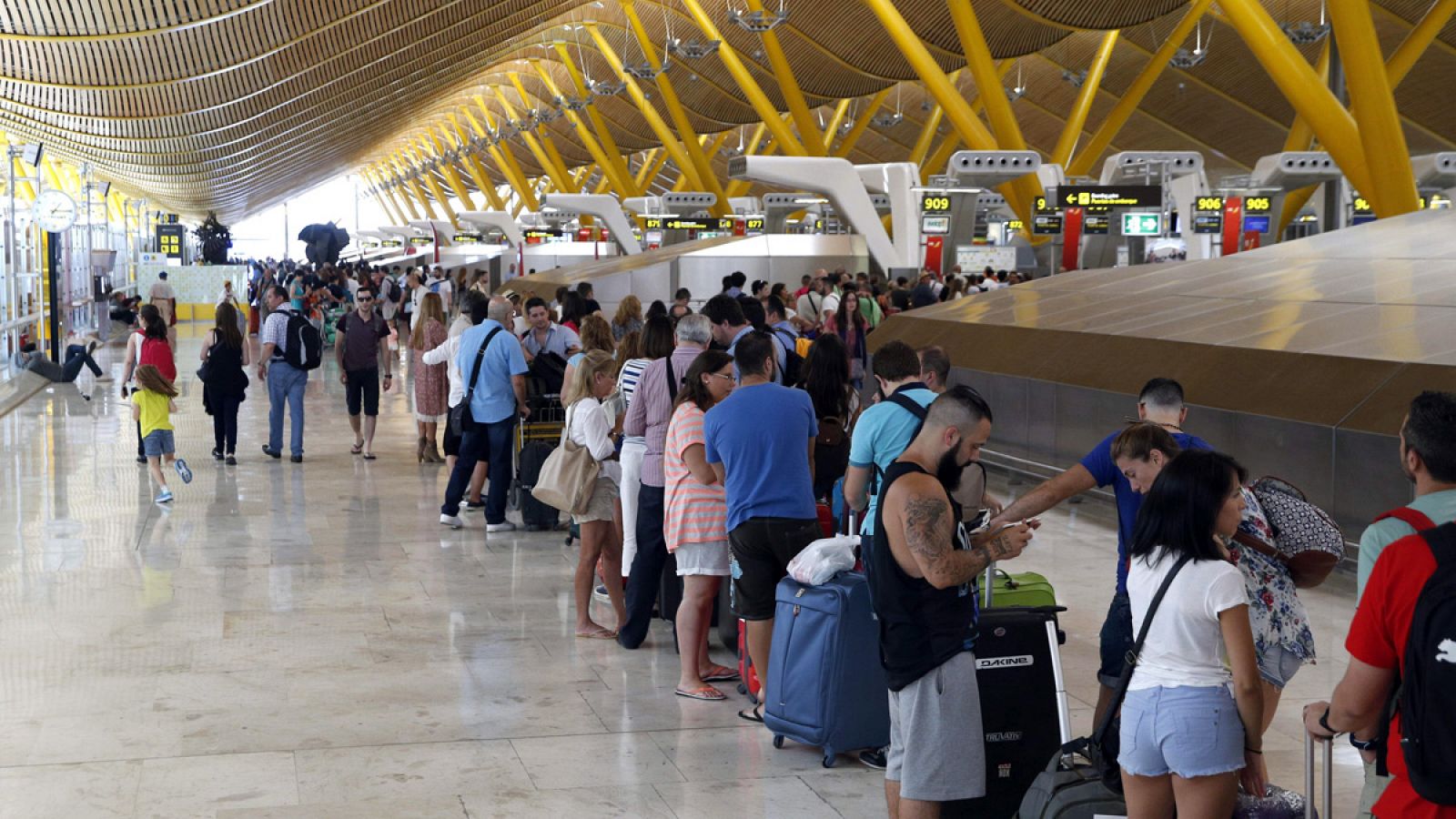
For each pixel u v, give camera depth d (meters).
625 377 7.77
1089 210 31.58
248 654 7.18
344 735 5.91
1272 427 9.82
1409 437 3.36
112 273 42.44
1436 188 36.16
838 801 5.19
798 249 31.27
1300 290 13.23
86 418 18.41
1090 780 4.06
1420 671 2.87
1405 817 2.98
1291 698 6.30
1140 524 3.77
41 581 8.84
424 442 14.59
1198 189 32.62
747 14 39.12
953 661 4.31
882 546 4.27
